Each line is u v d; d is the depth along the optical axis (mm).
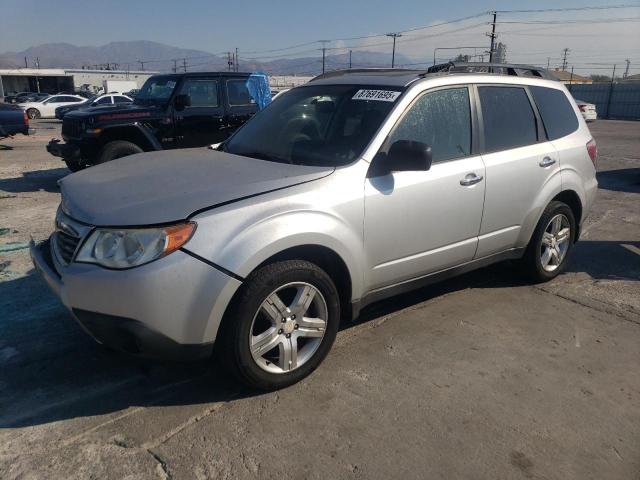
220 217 2855
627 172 11383
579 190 4980
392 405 3104
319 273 3168
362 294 3539
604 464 2686
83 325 2863
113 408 3023
